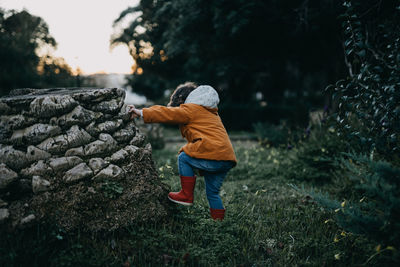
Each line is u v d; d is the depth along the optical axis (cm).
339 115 346
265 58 1008
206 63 1127
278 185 474
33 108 236
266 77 1504
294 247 266
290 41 850
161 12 923
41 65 1350
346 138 356
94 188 247
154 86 1777
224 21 736
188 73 1277
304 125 800
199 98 276
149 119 268
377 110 307
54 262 209
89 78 1287
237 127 1404
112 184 253
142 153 277
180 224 276
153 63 1327
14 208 222
